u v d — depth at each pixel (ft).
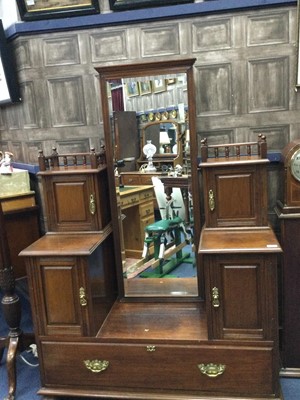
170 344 5.73
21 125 7.75
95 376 6.02
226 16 6.41
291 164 5.99
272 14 6.28
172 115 6.43
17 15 7.16
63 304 5.88
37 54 7.05
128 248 6.99
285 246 6.21
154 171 6.70
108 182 6.77
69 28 6.84
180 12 6.45
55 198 6.53
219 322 5.57
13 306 6.64
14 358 6.48
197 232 6.64
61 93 7.14
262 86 6.54
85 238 6.31
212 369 5.68
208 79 6.66
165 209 6.77
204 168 6.10
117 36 6.77
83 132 7.22
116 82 6.42
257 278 5.39
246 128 6.71
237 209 6.16
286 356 6.50
